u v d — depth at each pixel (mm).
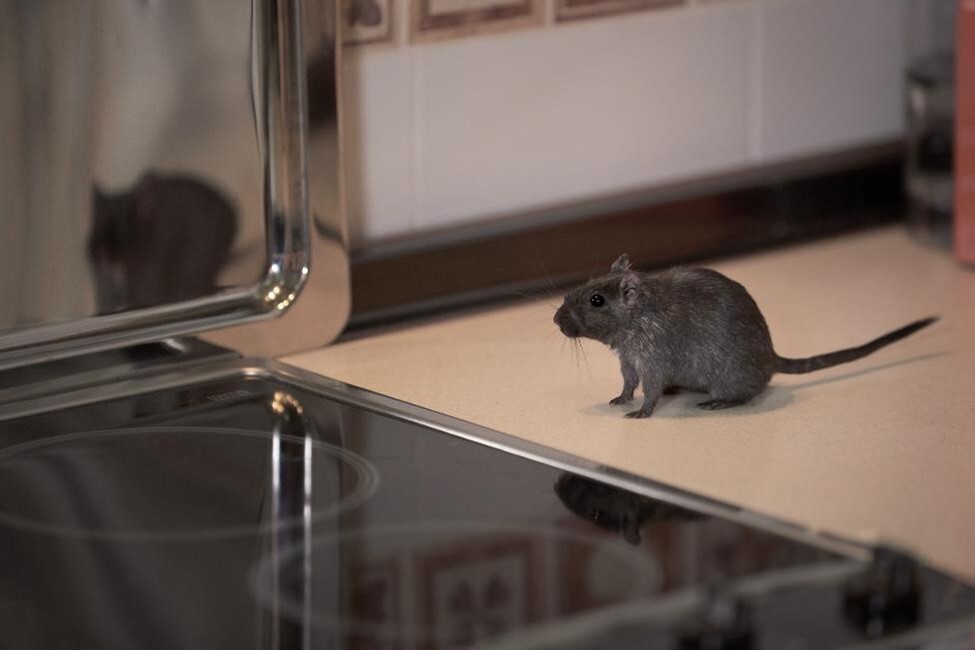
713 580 837
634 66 1586
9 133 1214
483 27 1477
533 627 817
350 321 1419
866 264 1588
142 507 1017
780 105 1706
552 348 1351
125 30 1257
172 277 1325
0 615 867
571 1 1524
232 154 1335
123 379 1276
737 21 1646
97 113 1257
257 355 1341
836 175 1718
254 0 1317
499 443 1115
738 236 1649
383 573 899
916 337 1357
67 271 1270
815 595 842
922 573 870
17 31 1201
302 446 1122
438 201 1498
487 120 1505
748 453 1086
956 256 1573
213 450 1121
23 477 1074
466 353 1340
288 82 1339
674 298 1167
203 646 822
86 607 873
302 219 1357
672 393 1234
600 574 882
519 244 1503
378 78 1433
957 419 1146
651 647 792
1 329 1249
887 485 1016
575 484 1030
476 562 909
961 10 1514
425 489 1031
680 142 1645
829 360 1216
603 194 1601
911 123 1646
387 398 1221
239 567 919
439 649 799
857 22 1734
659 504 989
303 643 816
